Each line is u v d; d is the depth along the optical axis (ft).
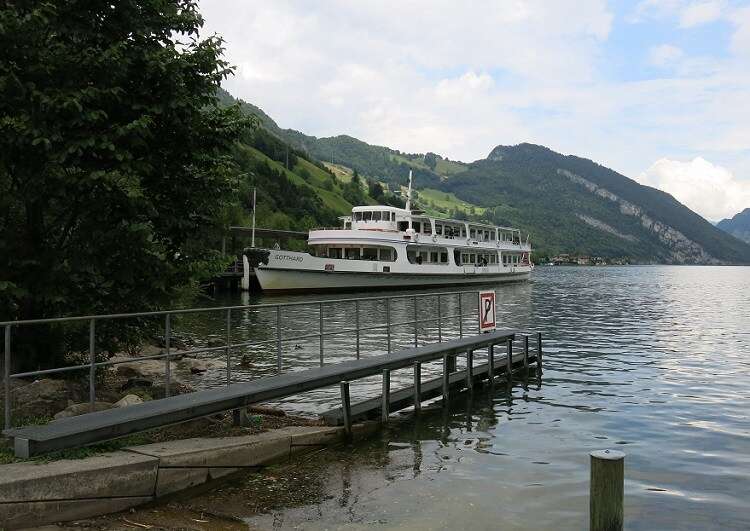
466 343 51.24
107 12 35.91
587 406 47.24
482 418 43.11
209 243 43.09
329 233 185.37
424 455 33.94
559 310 142.41
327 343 78.07
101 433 25.22
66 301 35.76
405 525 24.03
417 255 197.98
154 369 57.21
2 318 35.60
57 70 32.83
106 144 31.73
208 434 31.32
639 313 135.64
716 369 64.49
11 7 32.78
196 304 145.79
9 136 31.17
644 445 36.94
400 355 43.93
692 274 542.16
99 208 35.42
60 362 39.40
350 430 36.91
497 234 246.06
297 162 544.62
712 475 31.55
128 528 22.06
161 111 34.60
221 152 40.91
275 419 37.11
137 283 39.14
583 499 27.37
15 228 36.47
